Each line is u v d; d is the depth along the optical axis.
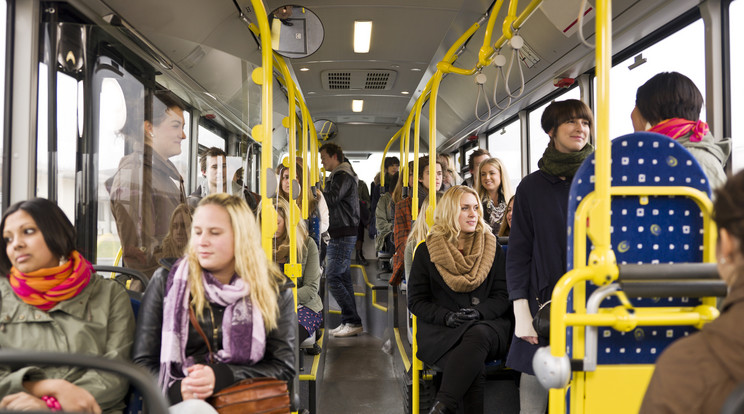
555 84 5.08
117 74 2.91
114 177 2.90
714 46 3.20
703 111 3.31
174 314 1.95
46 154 2.75
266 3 4.38
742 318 0.88
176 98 2.94
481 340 3.00
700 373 0.91
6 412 1.17
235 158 2.78
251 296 2.01
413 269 3.48
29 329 1.91
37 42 2.74
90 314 1.99
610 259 1.59
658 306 1.72
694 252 1.71
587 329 1.66
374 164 10.78
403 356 4.29
